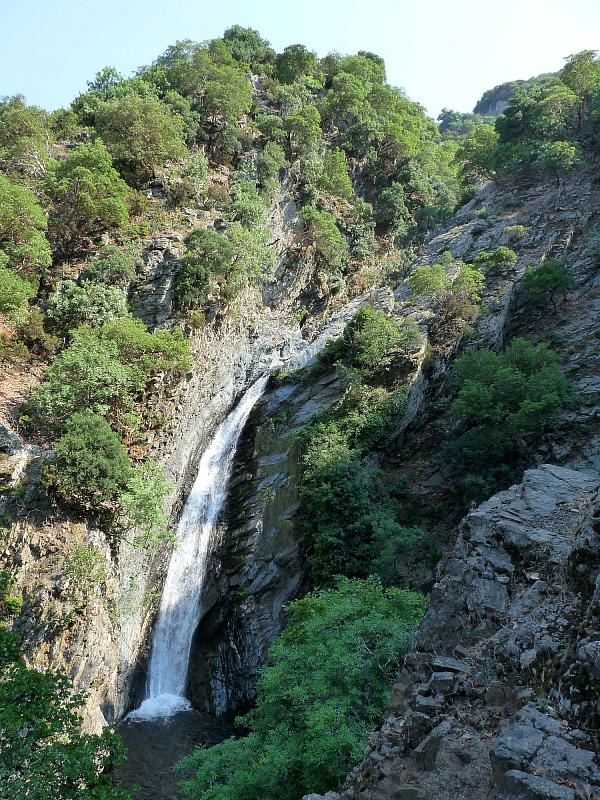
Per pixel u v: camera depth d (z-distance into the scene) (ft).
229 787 52.06
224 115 221.46
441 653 44.32
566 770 29.99
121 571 104.47
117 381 116.16
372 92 263.70
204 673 103.35
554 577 43.32
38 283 148.15
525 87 271.90
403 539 88.99
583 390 105.81
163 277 151.94
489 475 95.50
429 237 196.65
